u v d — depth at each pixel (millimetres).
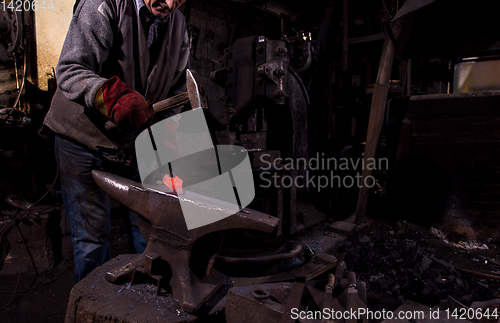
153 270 1247
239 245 1912
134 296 1229
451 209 3057
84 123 1474
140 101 1160
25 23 2934
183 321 1105
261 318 1128
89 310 1145
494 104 2875
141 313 1124
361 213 3016
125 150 1452
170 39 1610
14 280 2301
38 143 3025
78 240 1607
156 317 1104
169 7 1413
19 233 2385
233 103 2365
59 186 3039
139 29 1468
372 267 2318
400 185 3234
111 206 2980
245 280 1665
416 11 2365
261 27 5418
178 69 1725
